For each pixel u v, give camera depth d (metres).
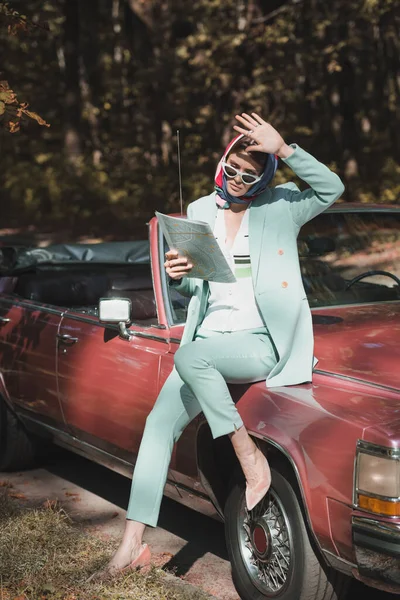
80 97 30.27
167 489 4.53
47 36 26.67
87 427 5.07
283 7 23.34
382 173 30.86
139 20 32.31
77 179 29.28
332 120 33.59
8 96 5.26
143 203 28.09
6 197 29.75
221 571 4.45
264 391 3.78
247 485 3.70
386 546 3.19
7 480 6.04
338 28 26.42
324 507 3.41
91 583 3.95
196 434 4.08
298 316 3.80
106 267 6.70
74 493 5.70
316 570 3.57
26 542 4.44
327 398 3.59
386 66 34.69
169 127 31.59
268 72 24.17
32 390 5.64
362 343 4.09
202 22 24.20
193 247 3.55
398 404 3.39
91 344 4.98
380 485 3.22
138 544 3.99
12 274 6.50
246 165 3.69
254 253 3.82
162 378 4.38
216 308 3.90
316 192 3.72
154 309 5.37
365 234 5.09
